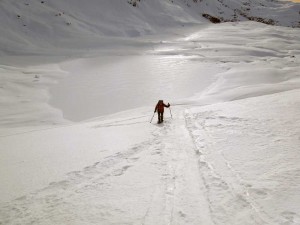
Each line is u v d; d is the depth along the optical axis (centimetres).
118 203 694
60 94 3519
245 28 11481
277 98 2009
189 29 11275
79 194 754
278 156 901
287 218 573
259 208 620
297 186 693
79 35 8700
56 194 761
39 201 728
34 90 3750
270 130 1202
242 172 809
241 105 1892
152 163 953
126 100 3167
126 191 756
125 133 1453
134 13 12000
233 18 16975
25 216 663
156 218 621
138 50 7112
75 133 1592
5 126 2483
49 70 4984
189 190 739
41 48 7350
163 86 3650
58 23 9138
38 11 9475
